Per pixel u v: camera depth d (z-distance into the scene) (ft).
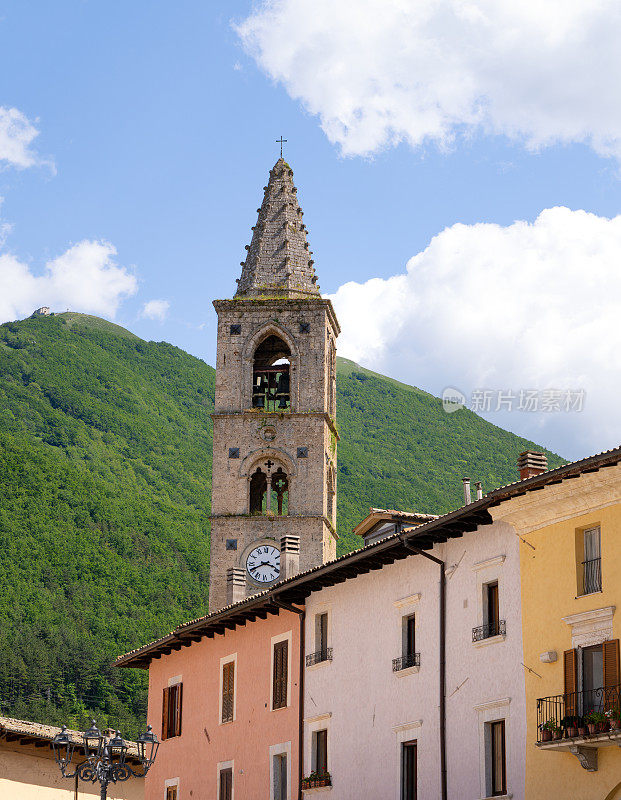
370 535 179.32
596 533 118.93
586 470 113.80
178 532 622.13
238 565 221.25
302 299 234.17
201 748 176.24
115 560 568.00
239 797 165.48
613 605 114.11
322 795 150.41
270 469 226.99
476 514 130.21
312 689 155.94
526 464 157.38
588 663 117.08
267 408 236.22
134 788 204.54
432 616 138.92
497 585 131.03
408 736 139.03
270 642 165.68
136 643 496.23
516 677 124.77
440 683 135.03
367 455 587.27
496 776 126.93
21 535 561.43
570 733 112.88
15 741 189.16
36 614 500.74
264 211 246.47
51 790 192.03
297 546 215.10
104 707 447.42
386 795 140.87
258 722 164.66
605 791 111.55
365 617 149.89
